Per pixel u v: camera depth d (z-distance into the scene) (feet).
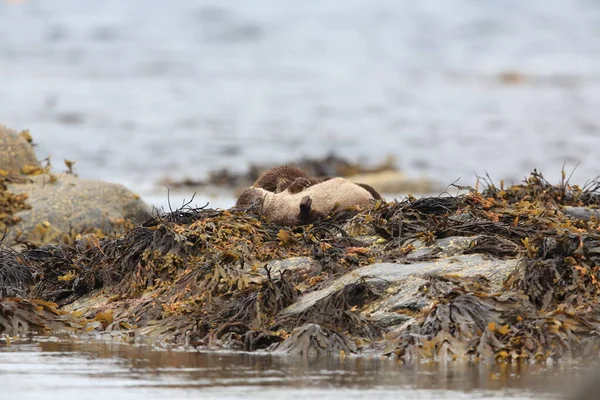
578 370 88.69
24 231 164.25
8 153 181.27
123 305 114.11
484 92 615.98
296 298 105.09
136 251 118.93
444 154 399.65
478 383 84.17
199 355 96.78
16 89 593.83
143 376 87.30
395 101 572.10
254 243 116.47
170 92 596.29
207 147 413.80
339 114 520.83
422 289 100.48
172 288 112.16
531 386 83.10
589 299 97.86
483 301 96.22
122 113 512.22
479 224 113.80
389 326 98.32
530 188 128.77
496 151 405.59
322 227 119.75
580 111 529.04
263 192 128.98
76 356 96.53
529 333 93.30
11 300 111.55
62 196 172.35
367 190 135.33
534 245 104.99
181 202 272.72
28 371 89.51
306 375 87.56
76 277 122.42
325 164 359.25
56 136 431.02
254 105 550.36
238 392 81.25
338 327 98.84
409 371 88.84
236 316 103.76
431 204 120.88
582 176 339.98
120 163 367.86
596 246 102.94
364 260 109.91
